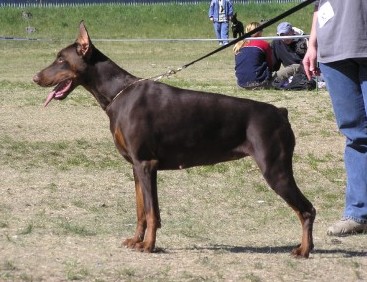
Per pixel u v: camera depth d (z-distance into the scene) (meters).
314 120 20.25
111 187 14.56
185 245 10.84
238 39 11.38
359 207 11.62
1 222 11.84
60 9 58.19
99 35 52.16
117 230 11.63
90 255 10.10
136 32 53.56
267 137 9.91
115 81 10.32
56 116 20.75
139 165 10.08
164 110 10.04
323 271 9.67
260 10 61.31
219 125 10.05
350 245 11.05
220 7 42.75
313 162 16.66
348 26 10.53
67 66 10.41
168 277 9.26
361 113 11.13
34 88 25.41
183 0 66.88
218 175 15.52
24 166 15.92
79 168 15.92
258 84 24.55
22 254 10.06
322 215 13.06
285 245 10.98
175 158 10.13
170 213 12.96
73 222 12.09
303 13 57.97
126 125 10.08
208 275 9.37
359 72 10.88
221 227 12.15
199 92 10.19
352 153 11.48
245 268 9.70
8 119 20.30
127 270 9.42
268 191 14.49
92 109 21.70
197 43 45.59
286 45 24.61
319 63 11.09
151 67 33.34
